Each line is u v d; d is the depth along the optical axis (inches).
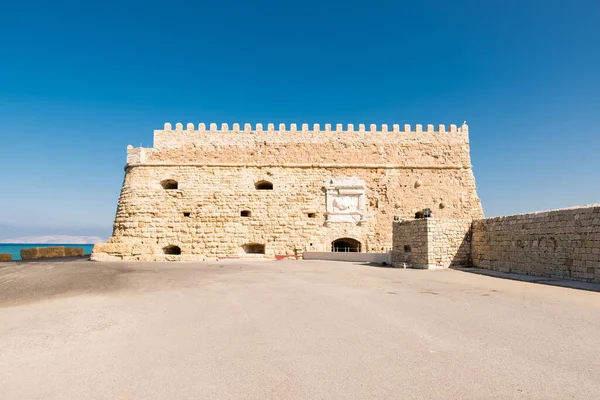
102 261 1461.6
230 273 945.5
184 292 636.1
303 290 639.1
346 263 1300.4
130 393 245.0
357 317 436.1
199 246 1584.6
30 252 1749.5
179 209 1609.3
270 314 457.4
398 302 526.3
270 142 1686.8
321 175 1678.2
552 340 342.0
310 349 323.6
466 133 1770.4
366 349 321.7
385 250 1630.2
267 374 271.1
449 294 594.2
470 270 992.2
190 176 1638.8
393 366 282.8
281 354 312.2
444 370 274.2
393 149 1721.2
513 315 441.4
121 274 934.4
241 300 553.6
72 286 722.2
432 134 1750.7
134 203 1601.9
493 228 999.6
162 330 391.5
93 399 237.5
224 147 1672.0
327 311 469.4
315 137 1704.0
